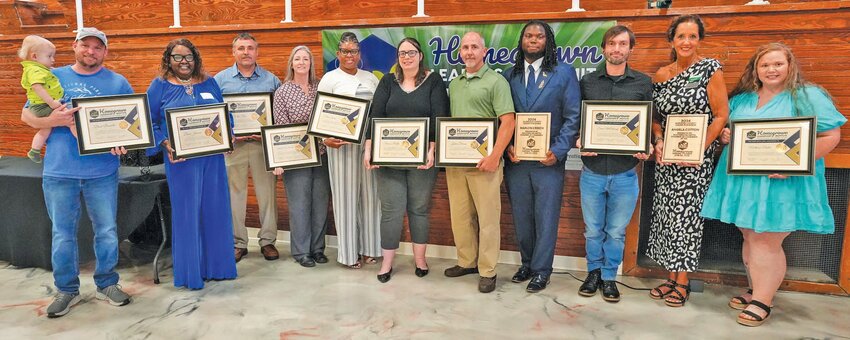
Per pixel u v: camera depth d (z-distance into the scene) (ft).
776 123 7.82
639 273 10.36
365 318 8.35
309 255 11.10
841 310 8.79
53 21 14.73
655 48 9.77
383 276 10.03
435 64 10.87
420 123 9.36
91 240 10.32
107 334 7.82
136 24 14.05
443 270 10.74
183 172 9.34
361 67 11.35
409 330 7.92
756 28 9.21
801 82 7.99
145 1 13.84
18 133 13.73
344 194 10.43
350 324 8.13
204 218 9.79
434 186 10.71
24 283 9.89
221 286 9.80
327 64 11.55
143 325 8.12
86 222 10.24
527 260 10.05
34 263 10.54
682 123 8.32
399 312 8.59
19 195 10.30
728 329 8.03
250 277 10.30
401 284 9.90
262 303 8.96
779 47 7.98
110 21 14.28
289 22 11.64
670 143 8.43
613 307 8.86
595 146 8.64
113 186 8.81
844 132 9.07
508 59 10.44
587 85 8.96
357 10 12.47
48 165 8.25
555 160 8.95
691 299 9.23
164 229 10.12
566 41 10.11
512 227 11.09
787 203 7.86
